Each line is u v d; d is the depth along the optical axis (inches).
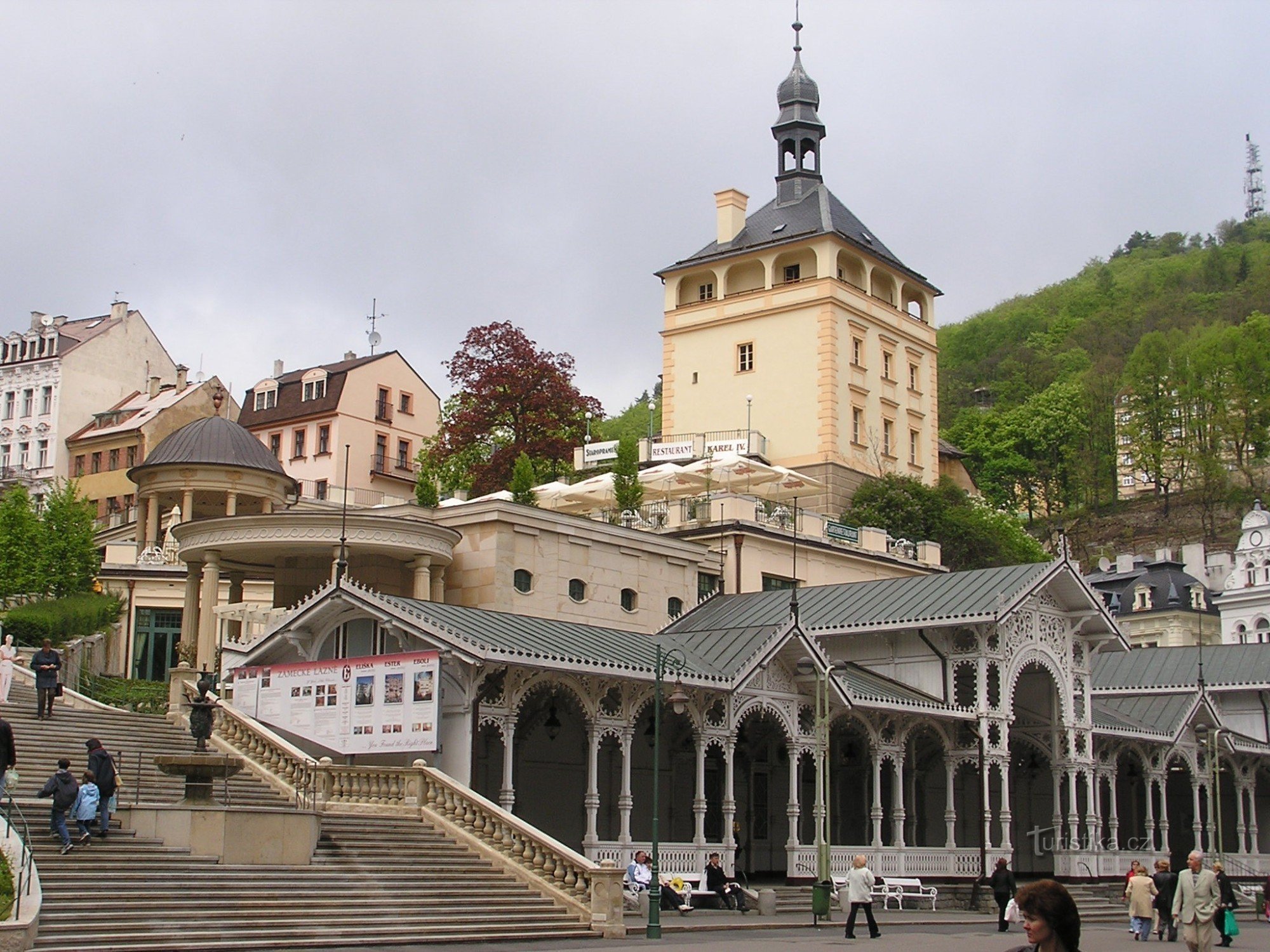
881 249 3125.0
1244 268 6870.1
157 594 2176.4
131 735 1254.9
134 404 3725.4
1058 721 1742.1
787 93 3152.1
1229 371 5036.9
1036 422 5137.8
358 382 3599.9
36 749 1155.9
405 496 3671.3
